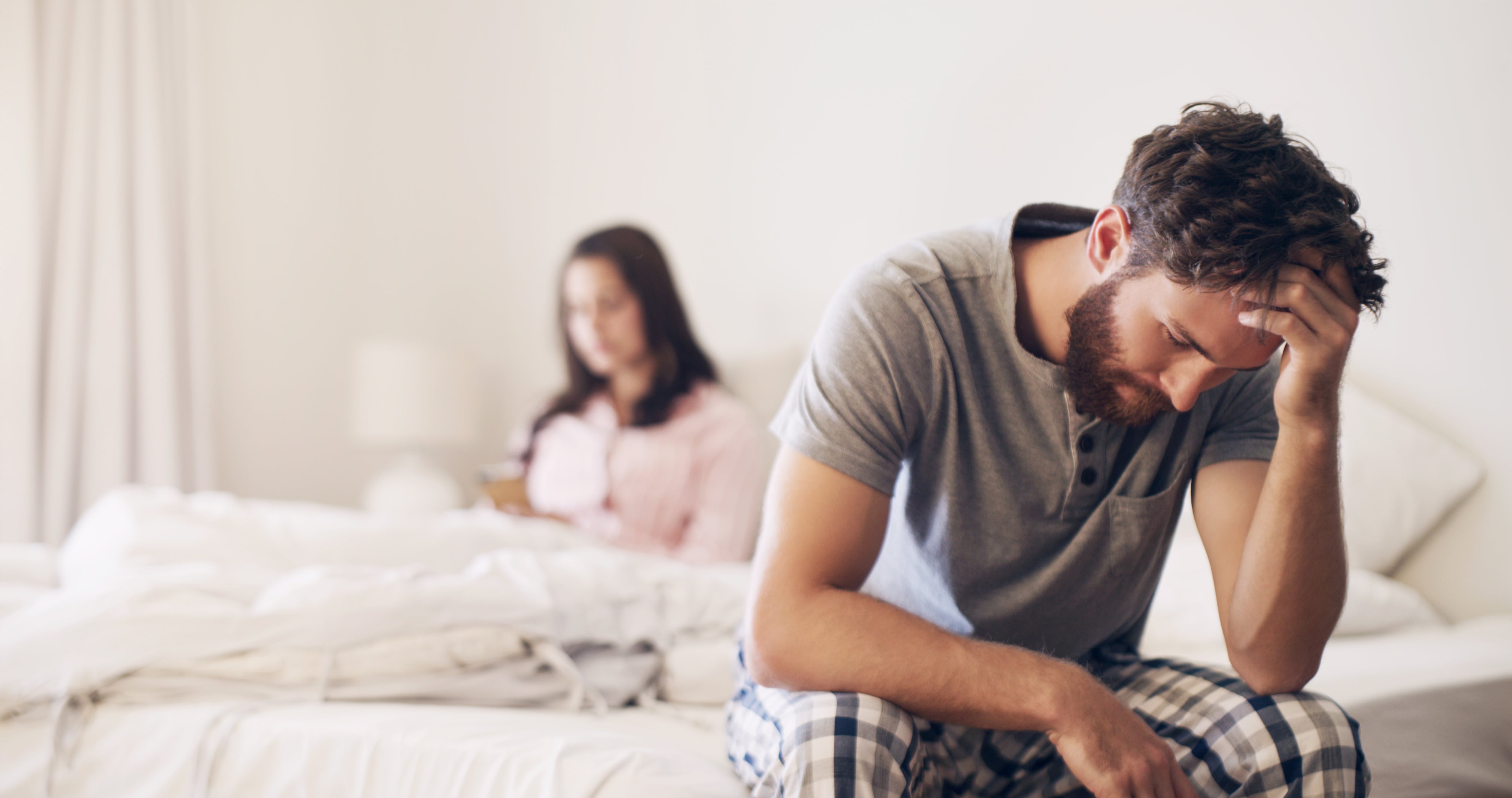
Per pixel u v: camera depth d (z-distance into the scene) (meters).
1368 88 1.72
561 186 3.07
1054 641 0.95
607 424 2.47
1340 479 0.83
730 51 2.71
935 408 0.87
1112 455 0.90
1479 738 1.22
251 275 2.92
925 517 0.91
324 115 3.10
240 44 2.90
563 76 3.07
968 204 2.25
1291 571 0.81
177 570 1.21
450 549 1.51
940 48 2.30
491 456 3.21
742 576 1.84
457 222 3.25
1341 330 0.74
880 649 0.77
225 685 1.07
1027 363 0.87
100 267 2.54
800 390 0.88
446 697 1.11
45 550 1.60
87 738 1.04
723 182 2.73
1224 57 1.86
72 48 2.53
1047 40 2.11
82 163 2.51
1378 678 1.25
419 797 0.91
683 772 0.86
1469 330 1.63
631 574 1.35
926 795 0.86
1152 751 0.76
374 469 3.19
